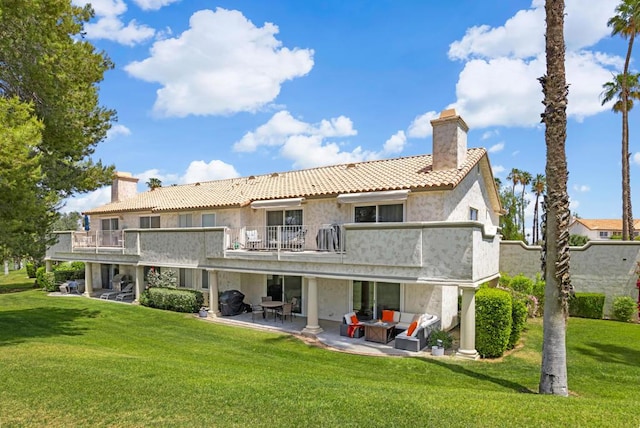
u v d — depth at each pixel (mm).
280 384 8789
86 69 15250
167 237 23281
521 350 14602
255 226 22344
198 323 19500
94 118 16500
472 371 12172
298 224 20688
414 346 14430
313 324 17266
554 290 10258
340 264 16359
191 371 9820
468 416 6973
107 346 14133
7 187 11172
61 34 14156
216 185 29859
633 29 28219
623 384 10969
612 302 20578
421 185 16250
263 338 16469
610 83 32375
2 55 12375
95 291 31641
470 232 13469
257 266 19094
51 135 14633
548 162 10586
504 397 8367
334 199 19219
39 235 14547
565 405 7750
